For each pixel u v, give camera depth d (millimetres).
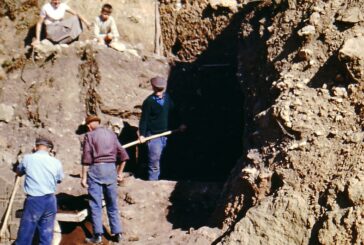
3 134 10711
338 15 8844
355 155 7621
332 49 8617
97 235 8477
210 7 12039
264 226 7629
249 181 8258
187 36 12273
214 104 11539
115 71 11031
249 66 10047
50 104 10781
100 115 10719
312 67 8680
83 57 11023
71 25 11328
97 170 8477
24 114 10891
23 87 11086
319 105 8297
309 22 9031
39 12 11891
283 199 7703
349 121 8000
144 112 10125
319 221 7387
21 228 8102
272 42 9516
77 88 10914
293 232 7492
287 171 7957
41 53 11117
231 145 11172
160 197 9422
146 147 10406
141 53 11945
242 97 11344
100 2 12430
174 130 10281
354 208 7195
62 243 8688
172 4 12484
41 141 8359
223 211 8531
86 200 9336
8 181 9203
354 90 8141
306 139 8125
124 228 8969
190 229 8398
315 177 7742
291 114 8367
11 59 11383
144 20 12570
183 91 11773
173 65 12109
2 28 11828
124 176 10078
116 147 8664
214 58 11953
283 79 8805
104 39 11414
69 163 10266
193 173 11164
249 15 10547
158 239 8492
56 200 8477
